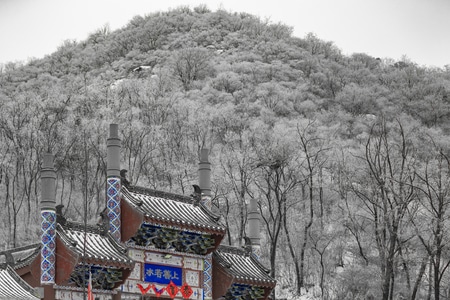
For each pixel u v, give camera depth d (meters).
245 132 121.31
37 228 99.62
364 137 149.75
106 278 46.09
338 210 103.75
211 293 52.84
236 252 56.94
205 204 54.81
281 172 100.75
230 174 101.44
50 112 121.69
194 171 112.44
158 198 51.50
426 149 131.88
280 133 124.12
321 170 108.06
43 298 43.38
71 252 43.28
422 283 92.31
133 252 48.38
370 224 97.50
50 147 98.69
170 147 120.44
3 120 113.12
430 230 82.81
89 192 104.25
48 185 44.62
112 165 48.28
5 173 101.00
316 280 98.38
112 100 130.50
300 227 101.56
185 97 168.88
